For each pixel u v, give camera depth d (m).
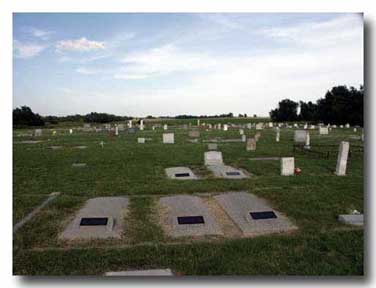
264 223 8.34
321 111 73.19
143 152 23.75
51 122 83.75
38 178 14.53
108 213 8.95
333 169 16.22
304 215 9.08
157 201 10.52
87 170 16.55
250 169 16.36
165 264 6.44
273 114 96.94
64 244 7.41
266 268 6.29
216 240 7.63
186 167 16.47
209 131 50.72
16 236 7.75
